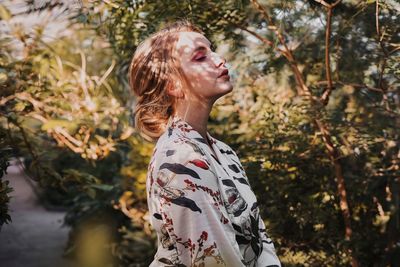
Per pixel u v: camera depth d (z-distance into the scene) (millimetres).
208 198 1161
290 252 2924
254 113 2912
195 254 1133
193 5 2428
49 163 2928
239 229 1225
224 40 2734
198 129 1309
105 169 5008
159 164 1193
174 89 1317
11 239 6762
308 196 2902
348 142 2711
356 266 2857
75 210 5672
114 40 2873
